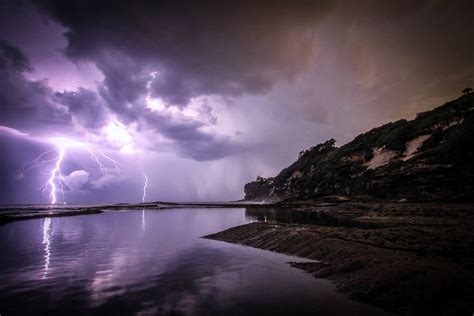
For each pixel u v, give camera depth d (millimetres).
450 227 19578
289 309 7926
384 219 30922
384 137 75125
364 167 72375
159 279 11164
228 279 11039
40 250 18016
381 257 11812
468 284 7957
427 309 7289
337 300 8570
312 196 87812
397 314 7402
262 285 10203
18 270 12836
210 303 8492
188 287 10086
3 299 9008
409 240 15180
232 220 40594
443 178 46375
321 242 15984
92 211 67000
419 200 45219
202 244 20047
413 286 8344
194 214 57719
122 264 13867
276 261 14125
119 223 38312
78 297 9148
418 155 54906
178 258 15164
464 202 39000
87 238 23625
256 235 21328
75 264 13969
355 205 49219
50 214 57875
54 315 7715
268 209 71000
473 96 56219
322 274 11336
